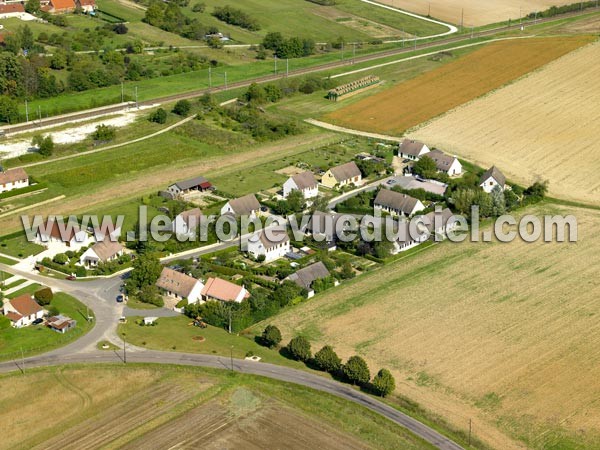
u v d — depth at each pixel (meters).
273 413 154.75
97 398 159.12
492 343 179.50
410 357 174.00
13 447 146.38
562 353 175.75
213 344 177.38
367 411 155.25
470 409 157.50
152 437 148.00
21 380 164.38
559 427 152.75
